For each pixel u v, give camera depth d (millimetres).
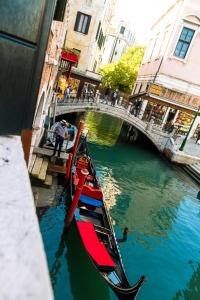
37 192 11055
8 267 512
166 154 23281
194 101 25422
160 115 26484
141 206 14109
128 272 8773
